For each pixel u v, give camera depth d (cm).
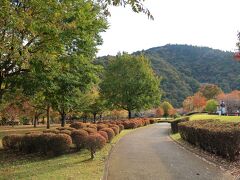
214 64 14512
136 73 5506
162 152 1594
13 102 2564
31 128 4738
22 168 1289
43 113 4903
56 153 1606
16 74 1602
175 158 1382
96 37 2259
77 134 1691
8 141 1853
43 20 1186
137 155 1478
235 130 1195
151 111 9206
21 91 1973
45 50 1333
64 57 1620
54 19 1209
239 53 1864
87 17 1614
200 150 1612
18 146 1823
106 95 5553
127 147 1809
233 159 1200
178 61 15938
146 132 3266
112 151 1623
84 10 1536
